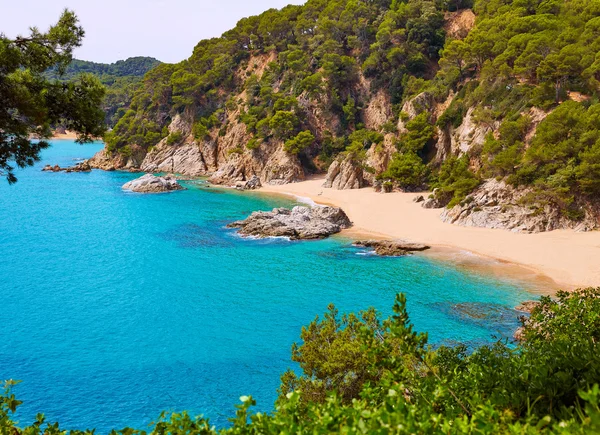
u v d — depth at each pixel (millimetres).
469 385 10773
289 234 85562
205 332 49219
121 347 45969
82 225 94000
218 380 40531
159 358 44031
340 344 25047
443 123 124062
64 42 20016
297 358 28016
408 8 159250
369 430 7148
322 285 62062
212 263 71125
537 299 55875
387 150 134625
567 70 93938
